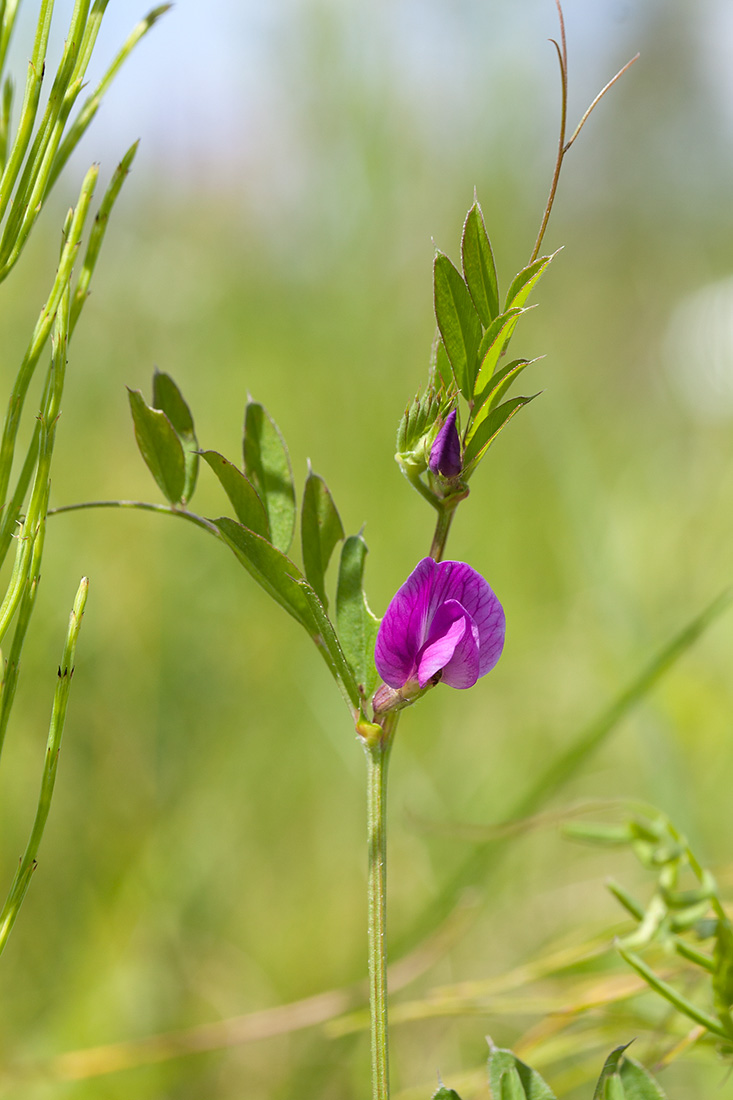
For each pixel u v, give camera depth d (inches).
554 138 64.4
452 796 41.0
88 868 35.3
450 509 20.7
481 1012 25.1
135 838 36.6
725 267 94.5
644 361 83.4
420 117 57.3
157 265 52.6
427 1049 31.0
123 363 50.5
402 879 38.4
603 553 44.7
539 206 63.7
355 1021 28.5
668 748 34.1
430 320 55.4
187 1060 30.5
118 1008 32.4
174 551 45.1
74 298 21.3
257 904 37.0
